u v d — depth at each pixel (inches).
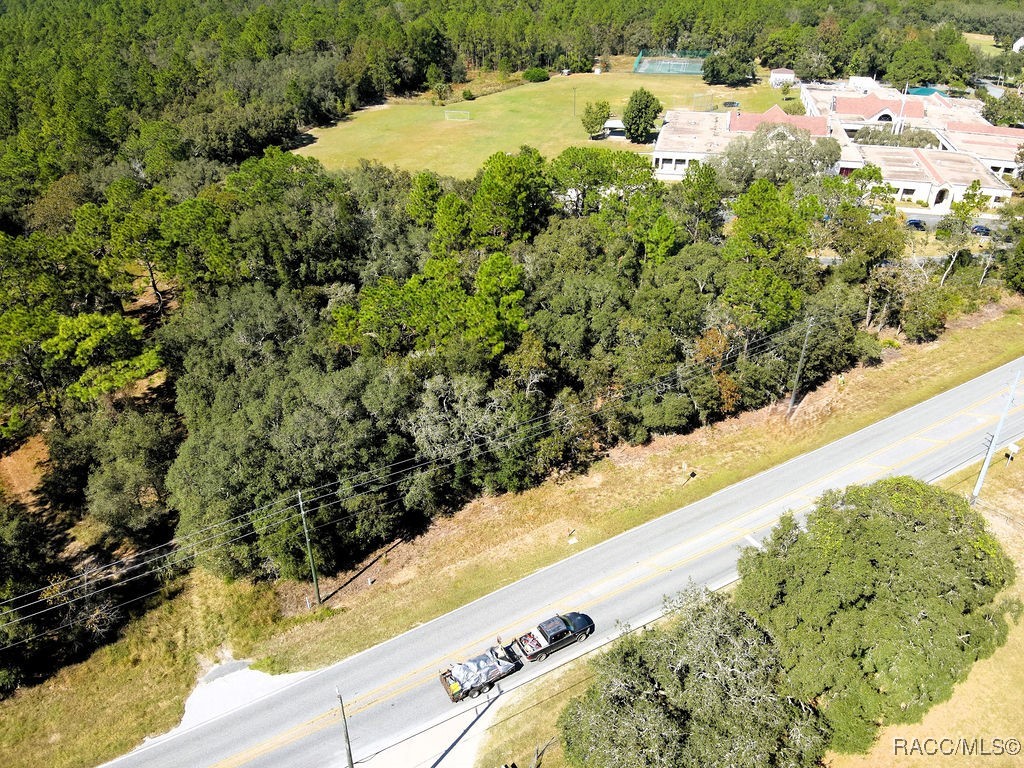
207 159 4648.1
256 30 6707.7
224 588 1899.6
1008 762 1397.6
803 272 2667.3
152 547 2018.9
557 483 2207.2
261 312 2456.9
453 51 7642.7
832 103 5989.2
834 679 1352.1
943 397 2481.5
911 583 1360.7
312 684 1631.4
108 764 1486.2
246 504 1830.7
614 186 3575.3
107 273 2792.8
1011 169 4635.8
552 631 1658.5
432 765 1445.6
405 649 1704.0
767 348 2417.6
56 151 4330.7
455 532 2049.7
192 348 2375.7
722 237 3417.8
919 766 1397.6
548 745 1467.8
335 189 3371.1
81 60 5812.0
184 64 5792.3
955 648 1327.5
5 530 1768.0
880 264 2864.2
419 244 3169.3
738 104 6732.3
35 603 1664.6
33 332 2273.6
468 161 5354.3
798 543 1503.4
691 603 1473.9
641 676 1379.2
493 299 2309.3
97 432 2123.5
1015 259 3048.7
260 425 1935.3
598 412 2265.0
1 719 1578.5
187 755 1492.4
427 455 2011.6
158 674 1676.9
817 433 2354.8
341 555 1973.4
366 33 7052.2
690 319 2405.3
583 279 2534.5
